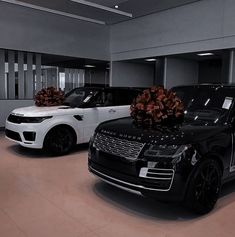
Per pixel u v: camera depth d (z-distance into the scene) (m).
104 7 8.55
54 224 2.72
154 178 2.76
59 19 9.31
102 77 12.36
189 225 2.75
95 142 3.39
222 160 3.13
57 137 5.27
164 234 2.57
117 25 10.53
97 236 2.52
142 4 8.30
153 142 2.84
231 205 3.23
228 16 7.21
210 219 2.88
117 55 10.65
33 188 3.65
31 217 2.86
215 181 3.08
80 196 3.42
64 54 9.55
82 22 9.94
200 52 8.16
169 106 3.31
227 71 7.69
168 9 8.70
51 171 4.38
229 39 7.24
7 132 5.57
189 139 2.87
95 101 5.89
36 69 9.15
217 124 3.36
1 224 2.71
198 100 3.87
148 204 3.22
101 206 3.15
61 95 6.23
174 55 8.94
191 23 8.11
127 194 3.50
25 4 8.28
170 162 2.73
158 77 9.73
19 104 8.73
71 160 5.03
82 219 2.84
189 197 2.81
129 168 2.89
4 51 8.41
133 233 2.59
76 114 5.48
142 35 9.60
